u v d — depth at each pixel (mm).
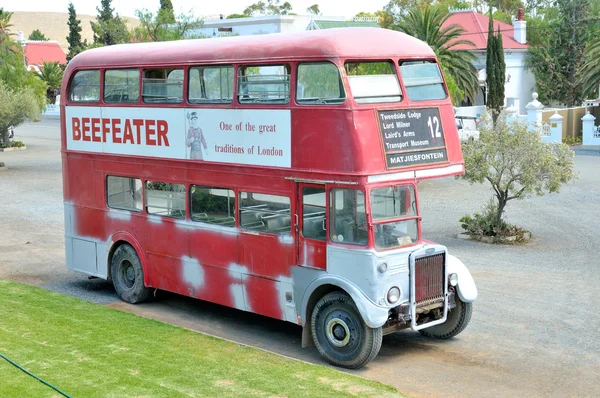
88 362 9688
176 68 12352
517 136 18219
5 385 8672
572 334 11641
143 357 9984
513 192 18969
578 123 43938
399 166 10156
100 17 89375
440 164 10719
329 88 10070
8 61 46125
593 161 33688
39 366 9430
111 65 13422
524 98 57406
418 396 9203
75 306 12883
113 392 8570
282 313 11227
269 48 10836
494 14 82875
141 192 13352
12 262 17344
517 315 12656
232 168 11594
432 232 20203
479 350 10992
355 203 9992
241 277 11781
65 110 14625
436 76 10945
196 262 12492
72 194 14797
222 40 11938
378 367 10312
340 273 10273
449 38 44656
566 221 21125
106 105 13680
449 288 11047
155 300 14172
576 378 9797
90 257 14625
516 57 56062
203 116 11938
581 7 55562
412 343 11422
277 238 11094
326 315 10508
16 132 54750
